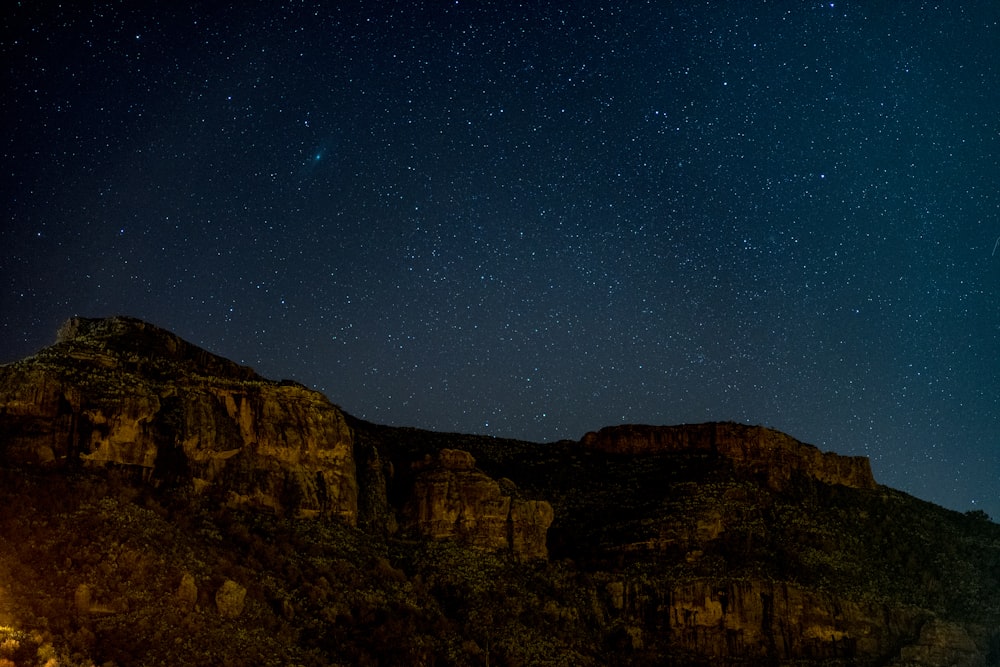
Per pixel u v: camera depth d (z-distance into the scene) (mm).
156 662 59031
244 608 67250
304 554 77562
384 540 85812
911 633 100375
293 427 83500
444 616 79250
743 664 91125
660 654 89750
